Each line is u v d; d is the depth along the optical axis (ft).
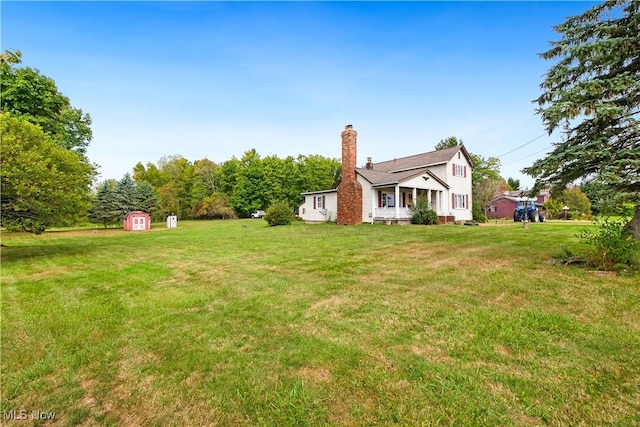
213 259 29.07
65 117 66.54
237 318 13.28
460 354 9.48
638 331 10.51
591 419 6.56
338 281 18.86
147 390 8.18
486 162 101.76
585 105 17.92
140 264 27.78
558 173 21.62
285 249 32.91
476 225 60.18
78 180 36.73
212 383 8.41
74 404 7.69
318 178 140.36
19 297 17.47
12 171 29.63
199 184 151.12
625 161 17.11
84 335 11.82
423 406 7.15
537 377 8.13
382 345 10.28
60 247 42.37
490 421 6.59
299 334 11.42
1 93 51.01
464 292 15.47
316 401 7.47
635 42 17.63
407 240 36.01
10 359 9.99
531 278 17.37
